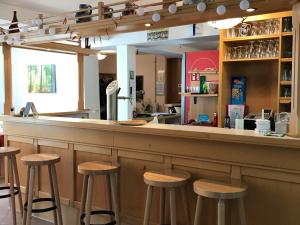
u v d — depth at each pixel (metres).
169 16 2.61
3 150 3.29
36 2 4.93
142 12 2.71
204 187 2.06
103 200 3.10
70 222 3.36
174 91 8.71
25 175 3.74
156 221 2.74
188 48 7.78
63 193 3.42
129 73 6.31
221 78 4.17
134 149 2.80
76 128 3.20
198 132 2.36
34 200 3.24
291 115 2.16
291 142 1.98
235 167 2.28
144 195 2.79
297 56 2.10
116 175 2.90
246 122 3.74
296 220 2.07
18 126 3.77
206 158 2.40
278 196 2.13
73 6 5.13
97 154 3.09
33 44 3.97
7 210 3.83
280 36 3.70
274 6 2.28
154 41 5.83
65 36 3.53
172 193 2.22
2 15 4.96
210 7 2.39
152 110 8.55
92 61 7.06
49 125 3.41
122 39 6.19
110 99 3.15
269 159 2.13
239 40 4.00
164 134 2.54
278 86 3.80
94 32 3.27
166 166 2.62
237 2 2.29
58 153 3.42
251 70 4.23
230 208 2.33
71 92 7.13
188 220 2.40
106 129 2.89
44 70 7.56
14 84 7.99
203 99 4.94
